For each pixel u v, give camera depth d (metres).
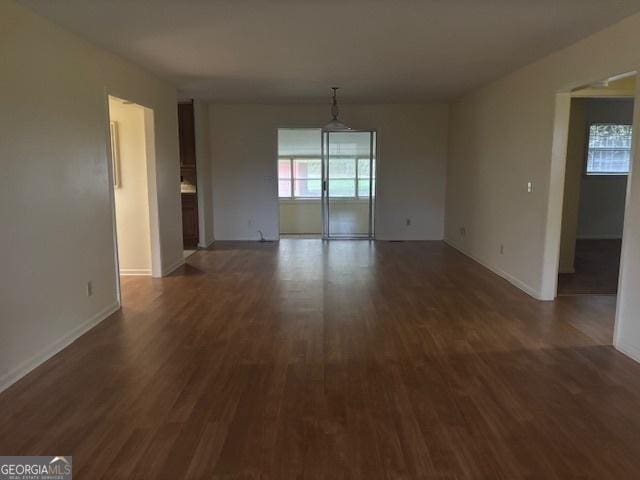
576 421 2.54
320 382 2.99
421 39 3.87
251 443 2.34
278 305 4.63
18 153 3.01
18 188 3.00
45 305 3.30
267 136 8.27
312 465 2.18
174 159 6.24
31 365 3.14
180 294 5.02
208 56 4.48
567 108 4.38
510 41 3.93
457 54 4.41
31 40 3.14
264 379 3.03
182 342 3.65
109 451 2.27
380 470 2.14
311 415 2.60
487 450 2.29
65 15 3.23
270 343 3.64
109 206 4.32
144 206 5.70
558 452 2.27
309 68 5.05
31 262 3.14
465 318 4.22
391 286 5.36
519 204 5.23
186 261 6.74
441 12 3.18
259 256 7.12
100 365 3.23
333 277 5.79
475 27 3.52
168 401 2.74
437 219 8.55
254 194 8.42
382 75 5.48
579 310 4.43
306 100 7.64
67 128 3.60
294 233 9.81
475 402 2.74
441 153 8.37
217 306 4.59
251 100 7.62
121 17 3.28
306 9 3.12
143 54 4.39
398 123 8.29
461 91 6.77
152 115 5.46
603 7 3.06
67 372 3.12
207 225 8.05
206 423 2.51
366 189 8.65
